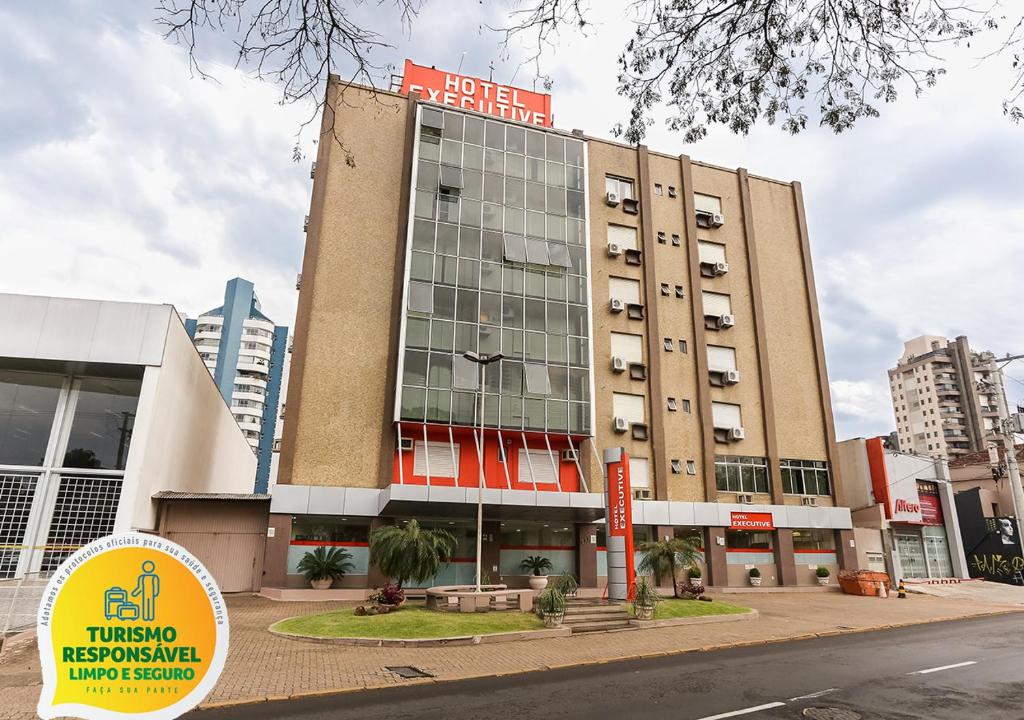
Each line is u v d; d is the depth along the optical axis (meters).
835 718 8.33
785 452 33.19
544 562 27.19
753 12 5.85
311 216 27.25
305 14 4.76
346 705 9.13
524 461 27.16
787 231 37.44
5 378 21.64
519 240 28.91
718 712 8.65
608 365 31.12
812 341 35.69
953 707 8.88
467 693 9.91
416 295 26.38
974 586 32.97
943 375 96.81
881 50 5.93
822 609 23.12
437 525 26.06
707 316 33.88
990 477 41.81
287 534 23.59
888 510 33.44
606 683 10.65
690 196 35.44
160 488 23.34
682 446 31.28
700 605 20.69
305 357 25.61
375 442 25.55
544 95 33.44
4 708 8.59
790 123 7.14
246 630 15.88
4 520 20.23
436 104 29.55
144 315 22.11
